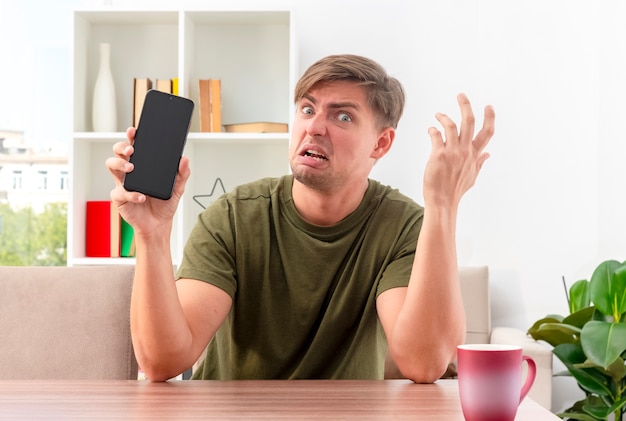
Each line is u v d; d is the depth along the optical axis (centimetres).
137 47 386
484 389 98
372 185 159
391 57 405
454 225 131
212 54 385
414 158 405
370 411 106
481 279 388
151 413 104
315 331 158
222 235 153
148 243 127
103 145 382
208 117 367
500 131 409
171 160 121
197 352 138
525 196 409
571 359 340
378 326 156
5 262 400
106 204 370
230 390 122
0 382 131
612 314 337
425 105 406
